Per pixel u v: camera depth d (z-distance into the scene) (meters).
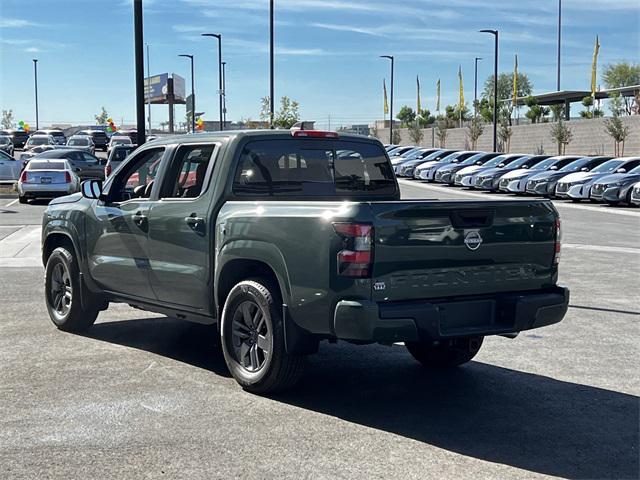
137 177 7.90
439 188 37.72
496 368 7.20
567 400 6.24
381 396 6.29
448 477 4.66
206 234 6.59
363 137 7.51
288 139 6.98
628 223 21.42
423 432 5.45
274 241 5.93
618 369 7.17
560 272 12.91
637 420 5.78
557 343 8.16
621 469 4.86
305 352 6.00
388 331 5.43
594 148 55.28
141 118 15.12
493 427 5.58
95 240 7.90
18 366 7.02
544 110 70.44
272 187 6.84
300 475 4.64
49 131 69.00
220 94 44.53
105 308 8.45
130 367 7.02
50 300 8.61
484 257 5.89
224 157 6.66
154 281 7.20
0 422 5.52
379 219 5.45
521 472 4.77
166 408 5.87
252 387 6.23
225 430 5.40
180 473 4.65
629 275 12.60
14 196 28.11
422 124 85.06
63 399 6.06
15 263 13.16
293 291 5.80
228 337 6.42
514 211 6.04
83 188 7.77
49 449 5.02
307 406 5.99
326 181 7.18
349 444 5.18
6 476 4.59
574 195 28.84
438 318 5.61
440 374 6.99
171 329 8.62
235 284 6.56
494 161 37.03
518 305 5.91
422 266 5.62
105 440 5.18
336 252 5.50
